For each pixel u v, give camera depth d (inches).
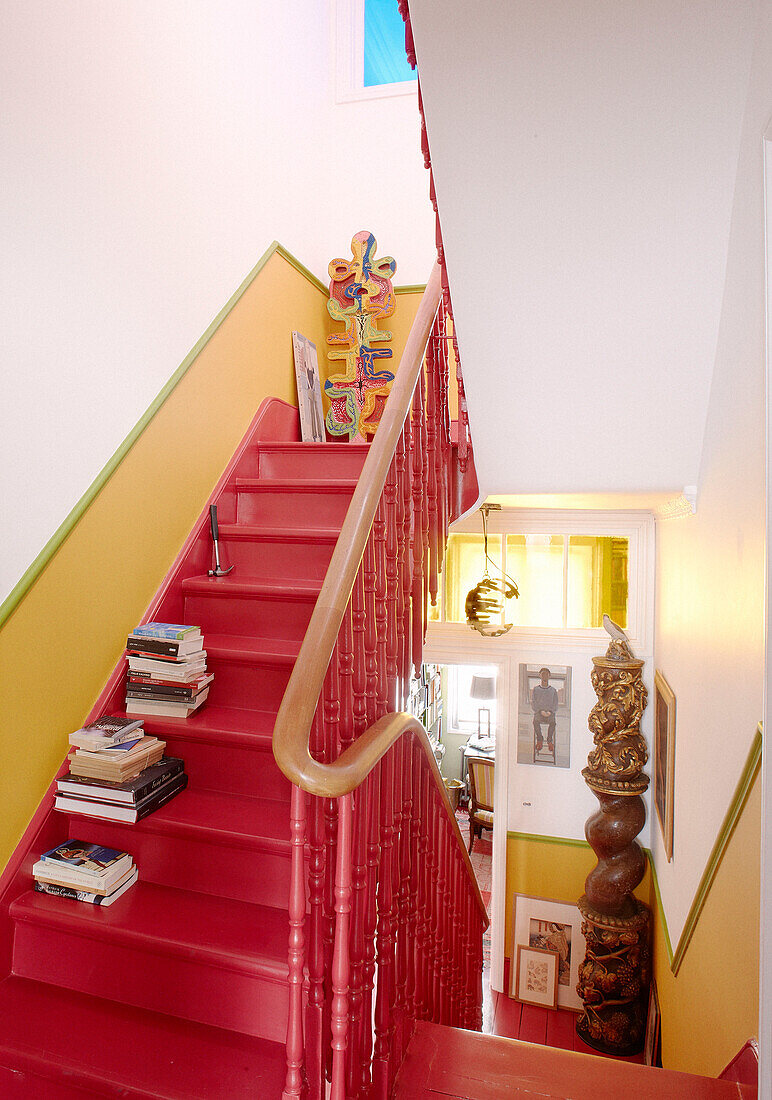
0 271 71.5
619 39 50.8
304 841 49.4
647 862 163.2
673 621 128.5
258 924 68.0
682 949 104.7
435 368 98.3
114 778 74.4
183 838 74.6
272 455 130.2
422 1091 63.1
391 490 74.7
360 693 65.6
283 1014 62.3
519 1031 158.4
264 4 138.2
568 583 172.2
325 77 173.6
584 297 70.2
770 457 53.0
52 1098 59.9
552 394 82.4
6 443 72.6
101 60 88.1
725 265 66.4
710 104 54.1
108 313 89.7
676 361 77.0
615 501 129.9
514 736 175.0
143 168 97.5
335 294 162.6
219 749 82.5
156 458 100.0
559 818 172.7
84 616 84.5
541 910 171.8
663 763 135.4
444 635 179.9
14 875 71.9
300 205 157.1
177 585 102.2
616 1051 147.6
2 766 72.0
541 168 59.3
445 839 88.5
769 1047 50.1
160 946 64.9
